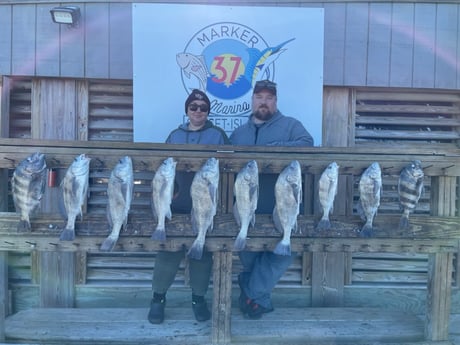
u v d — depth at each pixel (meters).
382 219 3.22
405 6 4.01
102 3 3.94
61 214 3.11
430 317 3.35
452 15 4.04
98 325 3.47
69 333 3.35
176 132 3.54
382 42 4.01
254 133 3.55
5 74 3.95
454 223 3.25
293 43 3.95
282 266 3.38
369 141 4.16
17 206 3.00
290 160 3.15
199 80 3.96
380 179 3.06
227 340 3.22
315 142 3.98
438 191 3.29
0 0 3.93
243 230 3.05
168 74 3.94
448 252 3.28
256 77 3.97
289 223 3.05
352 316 3.71
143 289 4.04
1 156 3.06
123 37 3.96
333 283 4.08
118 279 4.07
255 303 3.54
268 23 3.94
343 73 4.00
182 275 4.06
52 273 4.00
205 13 3.93
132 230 3.12
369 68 4.01
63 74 3.96
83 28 3.95
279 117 3.56
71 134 4.03
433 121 4.18
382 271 4.14
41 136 4.01
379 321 3.62
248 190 3.00
